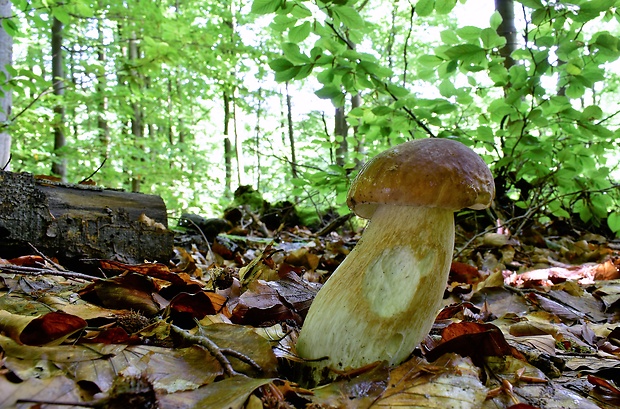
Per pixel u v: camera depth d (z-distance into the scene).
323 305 0.31
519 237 1.07
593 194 0.97
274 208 1.53
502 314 0.51
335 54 0.71
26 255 0.48
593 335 0.44
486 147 0.99
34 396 0.22
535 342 0.39
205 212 2.27
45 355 0.26
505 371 0.32
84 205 0.54
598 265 0.73
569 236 1.21
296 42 0.67
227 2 2.15
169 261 0.60
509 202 1.14
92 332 0.30
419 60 0.76
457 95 0.83
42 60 2.10
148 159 2.09
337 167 0.89
